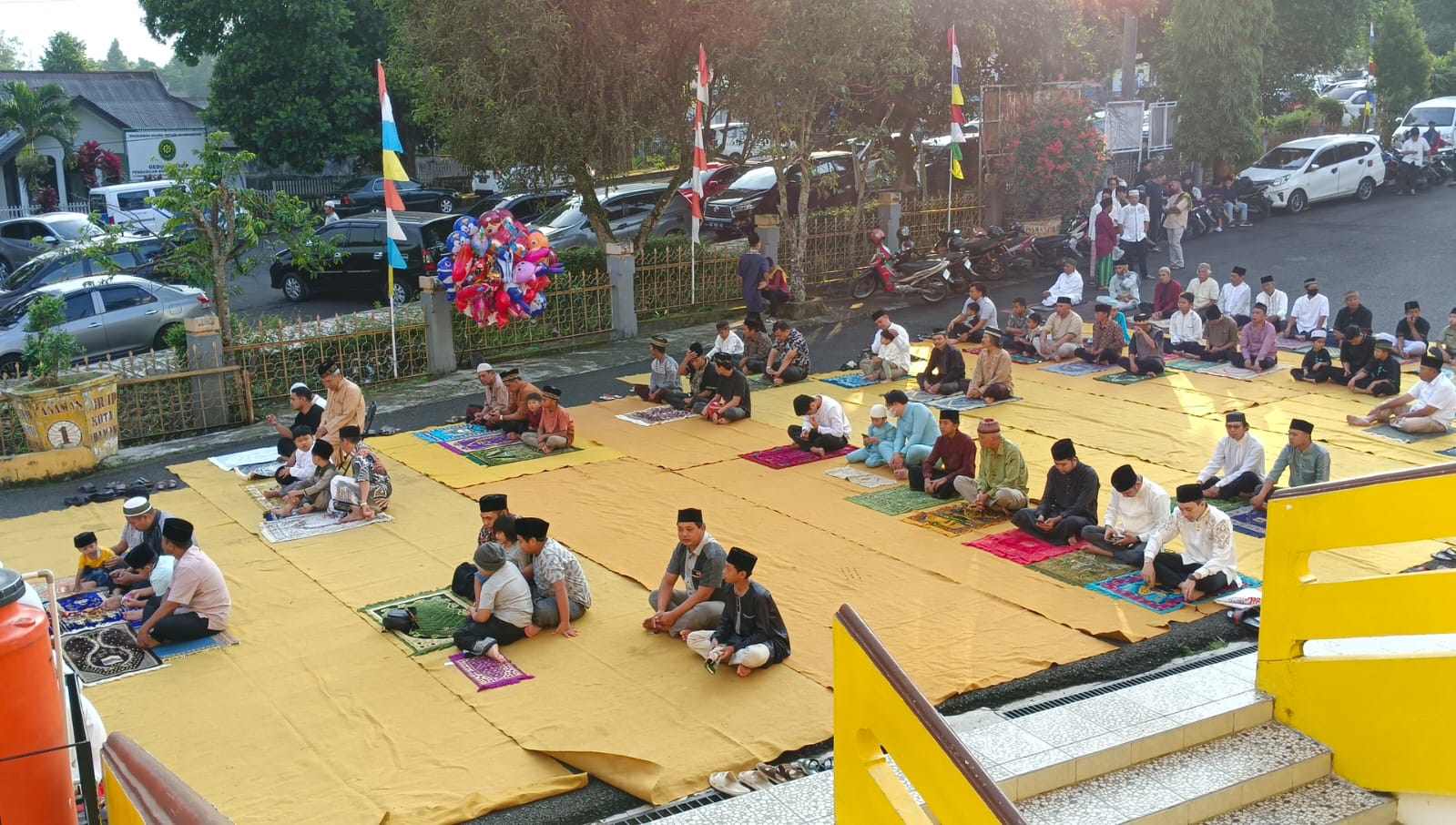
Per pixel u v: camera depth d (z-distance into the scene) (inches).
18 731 133.0
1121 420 538.0
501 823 254.5
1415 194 1114.1
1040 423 537.6
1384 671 224.2
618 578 381.1
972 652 319.0
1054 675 308.8
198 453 546.3
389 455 520.7
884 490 456.8
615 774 268.8
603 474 487.8
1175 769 230.4
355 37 1341.0
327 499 451.8
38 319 533.6
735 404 557.0
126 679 320.2
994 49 893.2
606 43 722.2
